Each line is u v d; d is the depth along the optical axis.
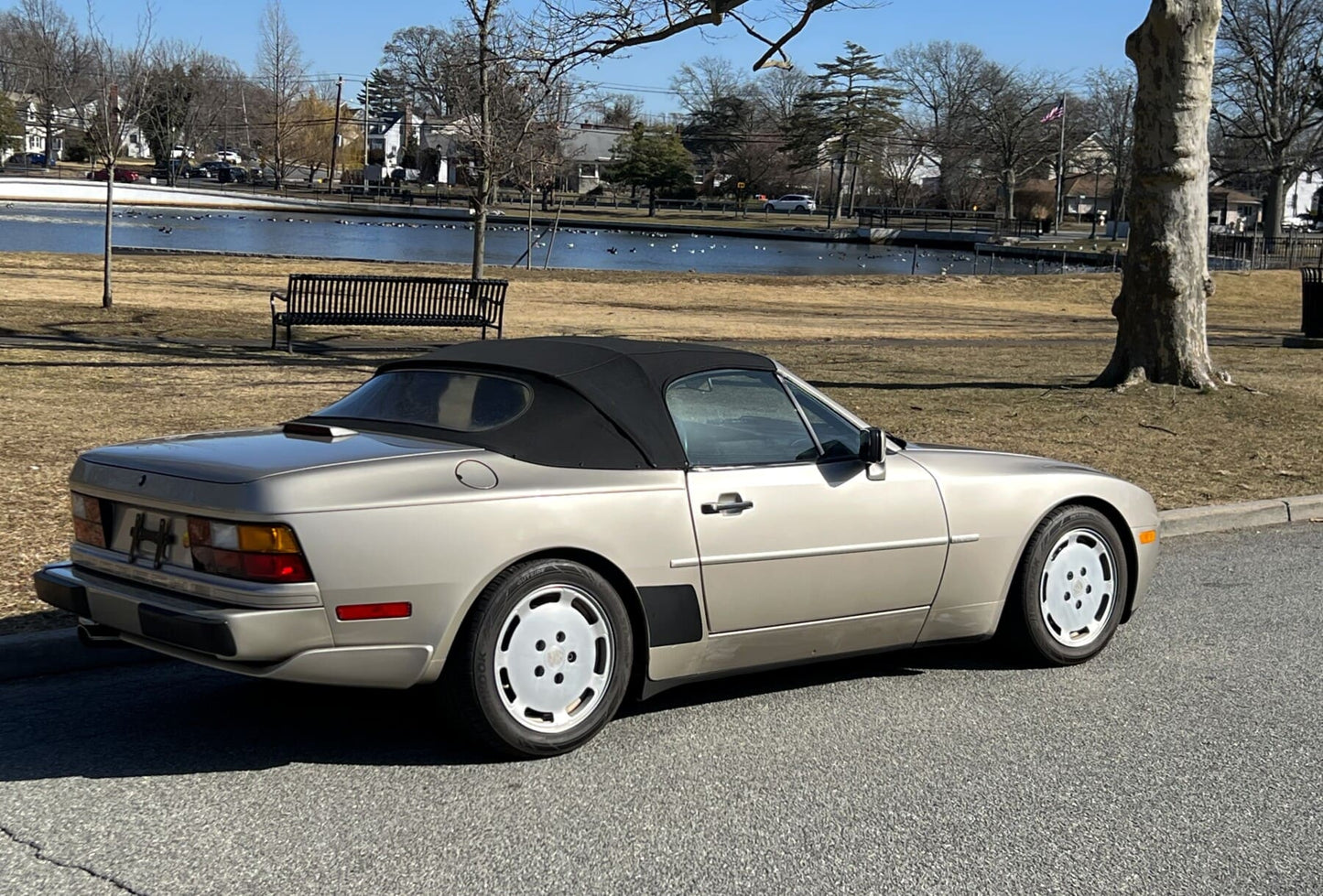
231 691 5.70
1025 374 17.91
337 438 4.98
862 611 5.65
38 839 4.11
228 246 48.38
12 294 22.52
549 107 31.86
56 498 8.58
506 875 3.96
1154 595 7.92
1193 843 4.34
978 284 39.75
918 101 120.44
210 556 4.46
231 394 13.45
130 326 19.47
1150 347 15.80
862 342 23.31
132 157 125.06
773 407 5.58
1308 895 3.99
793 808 4.55
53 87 67.50
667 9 15.59
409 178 125.25
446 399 5.24
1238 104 73.44
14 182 75.75
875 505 5.59
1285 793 4.80
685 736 5.27
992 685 6.09
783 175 130.88
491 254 54.25
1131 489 6.49
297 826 4.27
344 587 4.41
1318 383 17.61
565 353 5.39
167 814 4.34
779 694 5.88
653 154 116.62
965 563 5.89
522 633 4.76
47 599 5.00
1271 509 10.23
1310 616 7.47
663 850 4.17
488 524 4.62
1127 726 5.54
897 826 4.42
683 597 5.12
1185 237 15.42
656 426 5.17
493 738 4.74
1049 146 106.31
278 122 110.38
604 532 4.88
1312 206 143.62
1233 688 6.11
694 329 24.61
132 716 5.35
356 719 5.33
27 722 5.24
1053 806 4.64
